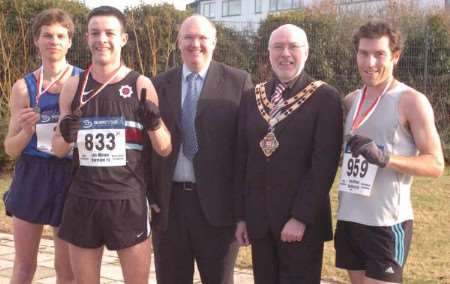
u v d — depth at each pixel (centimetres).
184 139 457
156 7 1436
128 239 386
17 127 457
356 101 410
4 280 609
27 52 1338
